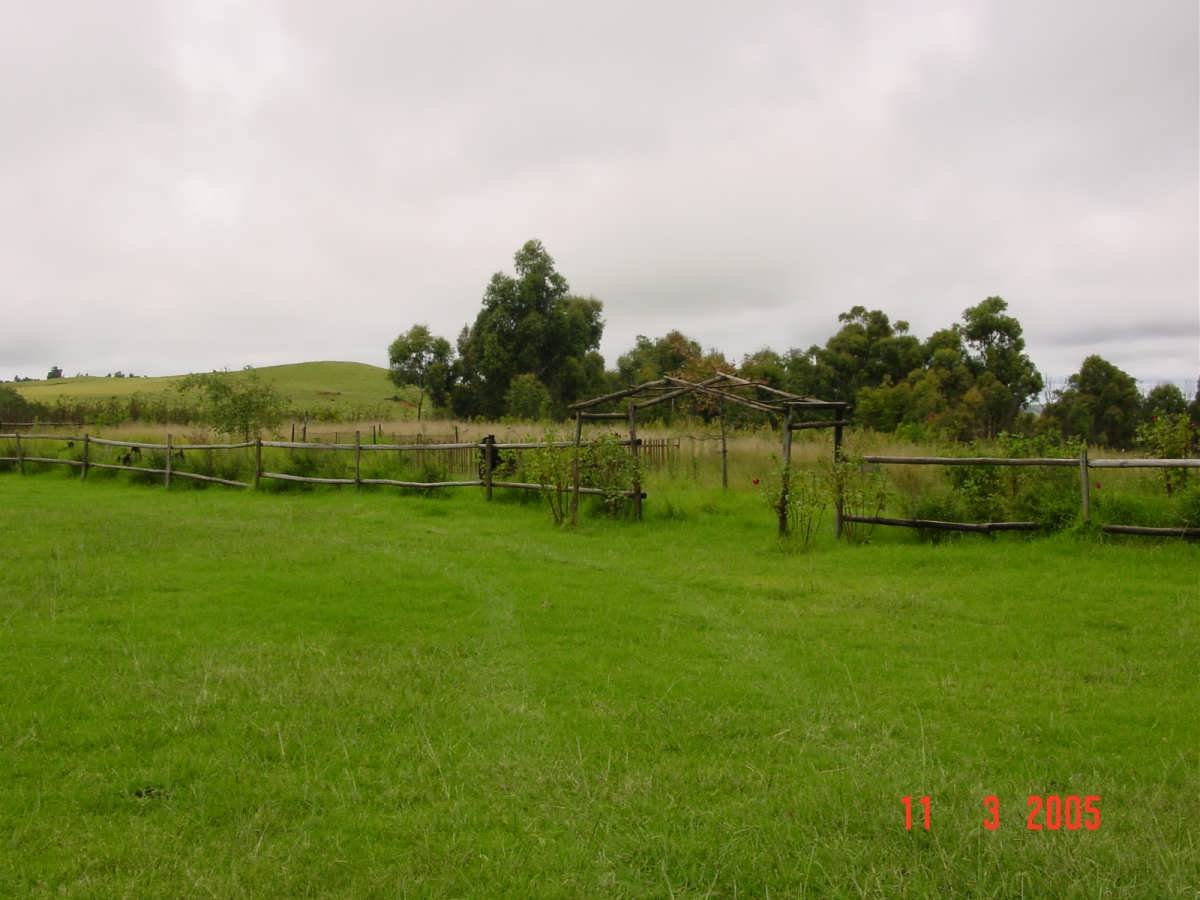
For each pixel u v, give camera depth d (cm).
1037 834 395
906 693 592
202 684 595
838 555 1100
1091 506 1117
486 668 645
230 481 1884
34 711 542
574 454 1377
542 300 4497
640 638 729
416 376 4478
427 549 1148
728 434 2231
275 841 397
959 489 1235
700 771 468
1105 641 713
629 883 366
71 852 387
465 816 420
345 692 582
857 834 402
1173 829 401
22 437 2302
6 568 960
